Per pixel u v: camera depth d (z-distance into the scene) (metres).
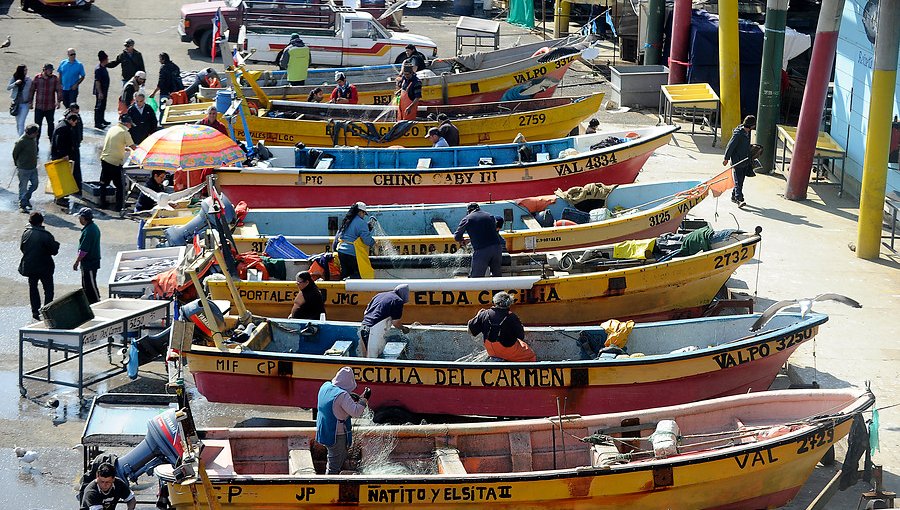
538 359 12.43
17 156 18.56
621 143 19.19
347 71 25.56
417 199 17.89
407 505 9.44
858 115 21.12
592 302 13.76
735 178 20.42
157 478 10.92
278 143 20.78
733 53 24.12
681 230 15.32
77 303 12.52
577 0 34.28
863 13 20.95
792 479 10.41
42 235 14.29
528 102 22.52
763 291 16.23
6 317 14.70
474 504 9.51
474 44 33.22
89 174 21.03
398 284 13.27
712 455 9.85
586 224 15.56
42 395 12.51
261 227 16.05
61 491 10.56
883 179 17.48
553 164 17.97
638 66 28.72
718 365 11.57
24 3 34.94
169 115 21.41
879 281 16.84
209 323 11.46
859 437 10.67
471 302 13.47
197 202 16.67
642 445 10.61
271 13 30.73
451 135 20.02
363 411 10.05
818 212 20.44
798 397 10.88
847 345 14.40
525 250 15.45
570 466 10.50
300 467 9.66
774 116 22.81
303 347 12.30
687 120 27.05
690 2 27.00
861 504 10.40
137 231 18.23
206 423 12.18
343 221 14.66
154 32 33.41
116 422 10.28
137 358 12.32
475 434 10.42
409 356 12.50
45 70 22.34
